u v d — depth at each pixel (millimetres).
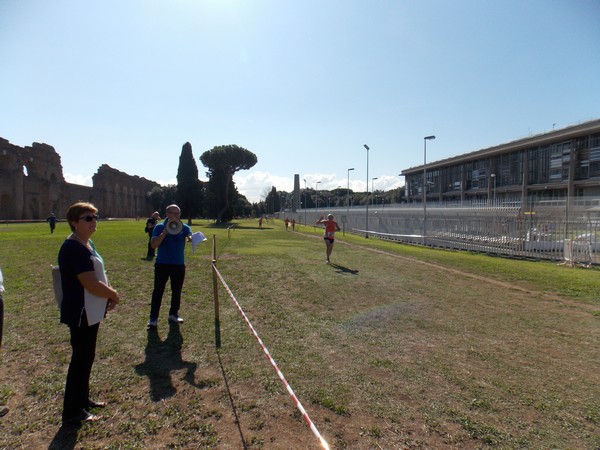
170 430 3191
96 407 3510
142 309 6984
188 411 3484
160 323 6113
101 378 4117
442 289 9211
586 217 18062
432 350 5129
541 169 79938
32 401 3646
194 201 64438
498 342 5480
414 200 132250
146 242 21594
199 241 6473
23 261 13086
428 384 4113
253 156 66250
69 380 3266
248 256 15484
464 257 16859
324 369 4449
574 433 3254
